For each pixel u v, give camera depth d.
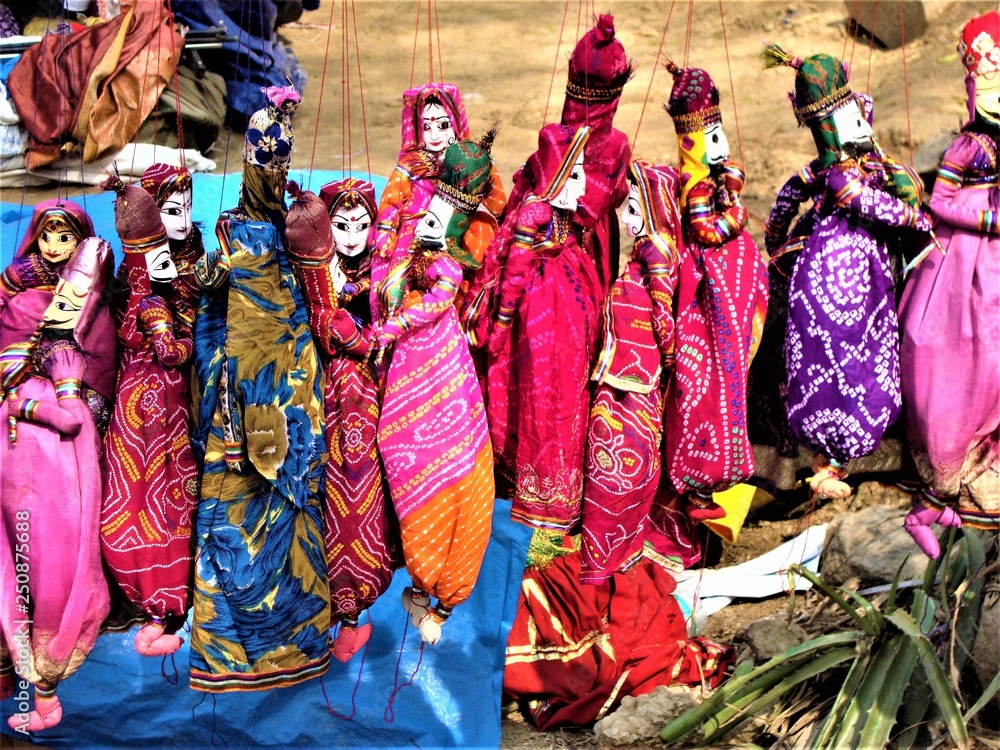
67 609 3.20
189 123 6.87
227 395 3.08
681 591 4.39
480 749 3.71
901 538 4.38
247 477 3.15
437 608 3.41
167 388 3.20
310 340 3.18
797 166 7.28
